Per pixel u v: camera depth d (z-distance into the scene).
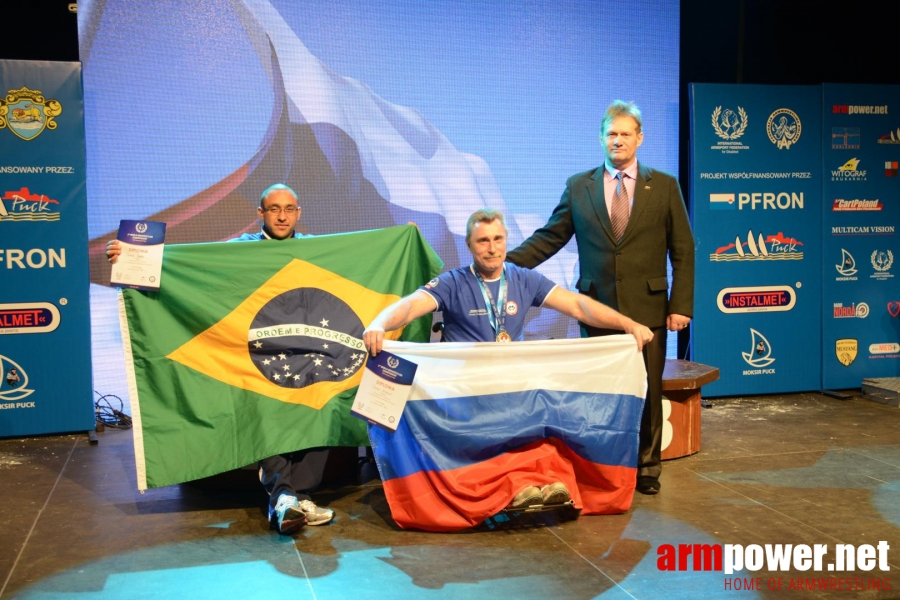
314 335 3.50
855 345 5.55
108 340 4.80
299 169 4.91
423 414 3.18
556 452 3.28
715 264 5.29
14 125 4.37
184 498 3.56
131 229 3.34
